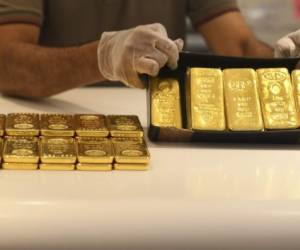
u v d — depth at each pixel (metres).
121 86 1.21
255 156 0.74
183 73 0.81
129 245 0.55
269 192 0.61
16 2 1.15
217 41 1.41
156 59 0.77
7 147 0.67
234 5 1.44
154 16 1.40
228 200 0.58
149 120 0.79
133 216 0.56
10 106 0.99
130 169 0.67
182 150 0.76
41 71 1.03
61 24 1.34
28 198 0.56
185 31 1.48
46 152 0.67
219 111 0.77
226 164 0.70
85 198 0.57
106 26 1.36
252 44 1.39
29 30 1.16
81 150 0.68
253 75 0.79
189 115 0.77
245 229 0.56
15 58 1.07
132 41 0.79
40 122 0.75
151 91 0.79
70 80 1.01
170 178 0.64
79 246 0.55
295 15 1.83
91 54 0.98
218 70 0.79
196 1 1.43
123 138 0.74
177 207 0.56
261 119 0.77
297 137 0.78
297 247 0.56
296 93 0.78
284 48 0.90
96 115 0.80
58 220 0.55
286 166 0.70
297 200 0.58
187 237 0.55
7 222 0.54
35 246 0.54
